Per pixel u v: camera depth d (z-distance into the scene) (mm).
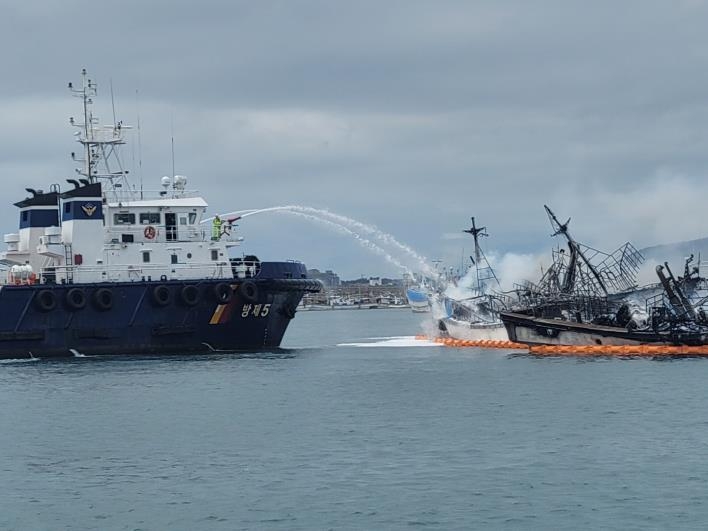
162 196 88438
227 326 84812
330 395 64250
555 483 42125
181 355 83562
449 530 36688
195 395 64188
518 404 60094
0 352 79625
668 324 84375
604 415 56125
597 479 42656
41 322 79938
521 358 85688
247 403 61219
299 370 76688
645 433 51125
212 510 39406
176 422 55406
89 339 81062
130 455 48031
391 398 62969
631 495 40375
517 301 101312
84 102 88375
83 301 80438
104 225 84625
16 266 83625
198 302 83125
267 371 75438
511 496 40406
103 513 39500
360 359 86875
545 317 89312
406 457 46594
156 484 43031
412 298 172750
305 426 53938
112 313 81312
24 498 41531
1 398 63375
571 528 36719
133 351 82500
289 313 87688
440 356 90438
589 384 67375
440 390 66250
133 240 85562
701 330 83625
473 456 46656
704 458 45688
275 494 41156
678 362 78250
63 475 44781
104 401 62156
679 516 37812
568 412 57156
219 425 54438
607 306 89250
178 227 86375
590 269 94000
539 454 46938
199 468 45375
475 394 64250
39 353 80312
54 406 60594
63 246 83750
